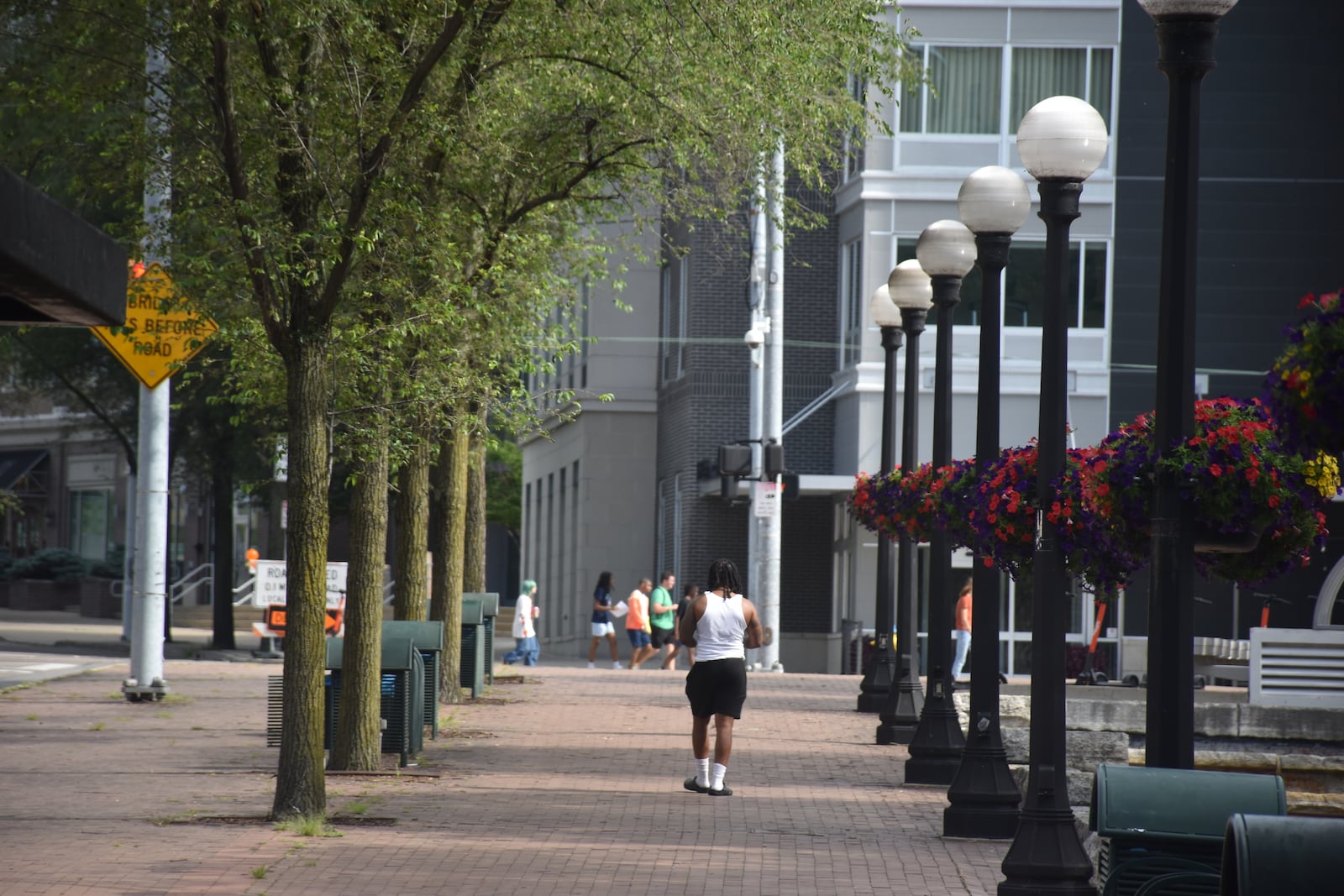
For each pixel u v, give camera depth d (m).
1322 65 115.31
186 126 45.44
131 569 134.88
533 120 60.19
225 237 43.31
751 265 107.44
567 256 69.06
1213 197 115.44
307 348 40.72
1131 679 89.25
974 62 115.12
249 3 40.47
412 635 59.28
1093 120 32.75
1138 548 29.61
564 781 49.47
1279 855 18.67
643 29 49.69
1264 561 29.39
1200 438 27.73
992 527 36.47
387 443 49.75
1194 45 27.98
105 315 22.05
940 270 50.28
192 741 57.12
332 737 52.56
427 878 33.12
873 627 114.19
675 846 37.88
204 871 33.34
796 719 72.62
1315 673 49.72
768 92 52.22
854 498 63.41
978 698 41.00
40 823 39.06
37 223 19.17
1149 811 24.42
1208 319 115.25
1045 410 32.44
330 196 42.81
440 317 47.31
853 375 116.31
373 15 44.97
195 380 108.94
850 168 118.31
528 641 116.44
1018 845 31.09
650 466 148.75
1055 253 32.91
